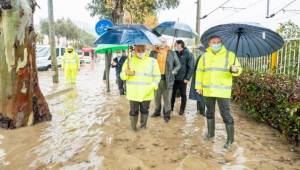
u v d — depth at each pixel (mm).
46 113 7766
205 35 6031
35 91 7469
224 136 6652
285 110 6070
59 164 5086
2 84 6961
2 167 4969
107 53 12875
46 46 26375
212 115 6363
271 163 5207
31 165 5047
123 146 5922
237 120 8117
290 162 5266
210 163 5164
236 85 10117
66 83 16250
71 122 7707
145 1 20781
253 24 5492
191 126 7438
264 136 6676
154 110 9141
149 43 6273
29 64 7195
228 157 5445
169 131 6973
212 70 5891
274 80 7184
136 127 6938
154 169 4906
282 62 8156
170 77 7727
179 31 9102
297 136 5910
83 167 4965
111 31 6984
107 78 13102
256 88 7938
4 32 6871
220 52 5914
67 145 5980
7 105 6984
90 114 8641
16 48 6945
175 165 5062
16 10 6883
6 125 6992
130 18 19188
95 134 6688
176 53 8438
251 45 5996
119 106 9812
